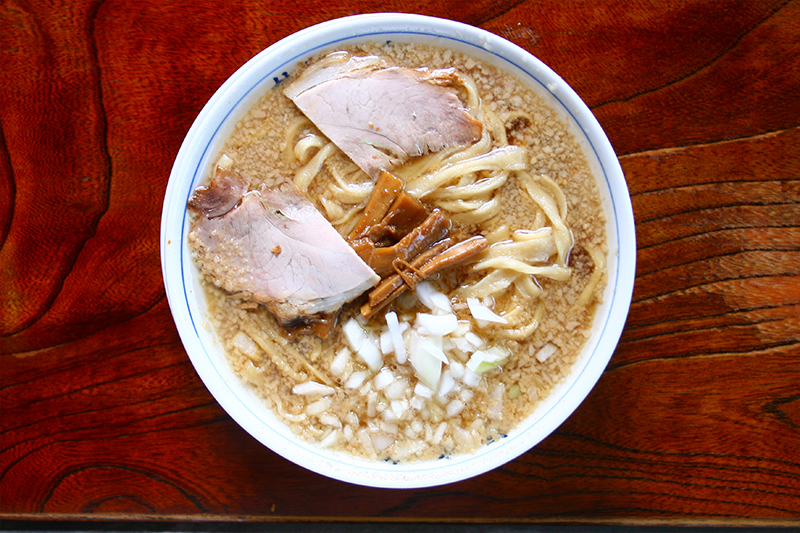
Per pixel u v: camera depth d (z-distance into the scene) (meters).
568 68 0.36
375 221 0.34
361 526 0.38
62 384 0.37
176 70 0.36
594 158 0.34
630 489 0.37
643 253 0.37
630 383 0.37
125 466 0.37
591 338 0.35
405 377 0.35
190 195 0.34
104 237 0.36
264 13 0.36
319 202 0.35
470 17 0.36
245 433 0.37
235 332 0.35
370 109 0.34
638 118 0.36
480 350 0.35
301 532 0.38
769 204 0.36
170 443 0.37
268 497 0.37
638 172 0.36
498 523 0.37
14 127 0.36
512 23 0.36
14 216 0.36
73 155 0.36
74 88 0.36
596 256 0.34
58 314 0.36
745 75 0.36
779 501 0.37
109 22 0.35
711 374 0.37
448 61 0.34
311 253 0.35
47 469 0.37
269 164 0.35
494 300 0.35
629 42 0.36
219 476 0.37
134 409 0.37
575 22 0.36
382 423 0.35
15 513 0.37
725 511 0.37
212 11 0.36
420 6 0.36
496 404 0.35
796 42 0.36
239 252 0.35
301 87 0.34
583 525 0.37
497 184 0.35
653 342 0.37
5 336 0.36
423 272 0.34
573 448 0.37
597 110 0.36
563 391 0.35
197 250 0.34
